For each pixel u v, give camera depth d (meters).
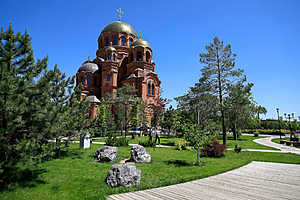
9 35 6.53
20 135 6.56
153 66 49.56
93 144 20.72
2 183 6.59
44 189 6.44
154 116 27.52
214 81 24.78
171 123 29.75
